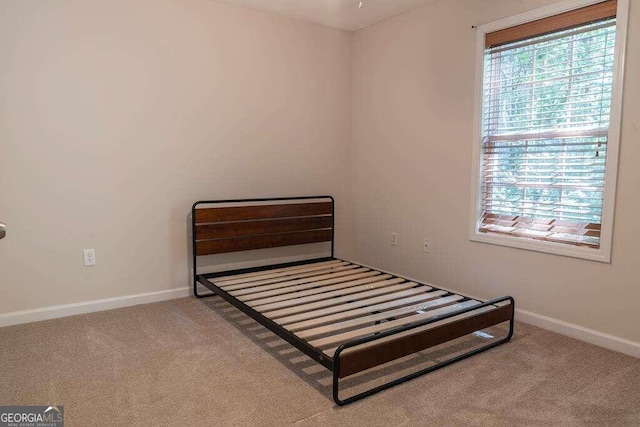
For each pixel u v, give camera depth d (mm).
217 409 1880
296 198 3842
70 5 2852
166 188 3314
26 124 2779
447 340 2260
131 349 2477
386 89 3844
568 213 2717
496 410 1875
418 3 3410
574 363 2318
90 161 3010
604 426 1764
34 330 2740
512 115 2967
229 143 3553
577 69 2607
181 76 3295
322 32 3963
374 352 1977
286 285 3178
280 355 2418
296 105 3873
